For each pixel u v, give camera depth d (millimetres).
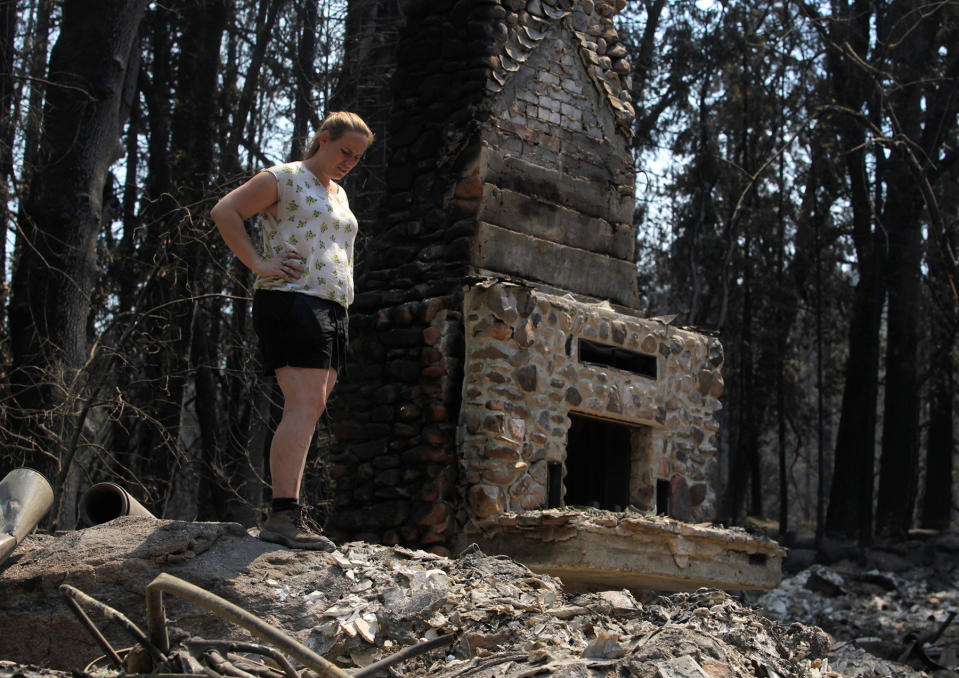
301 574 5391
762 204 25375
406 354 10539
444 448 10000
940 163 23500
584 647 5105
